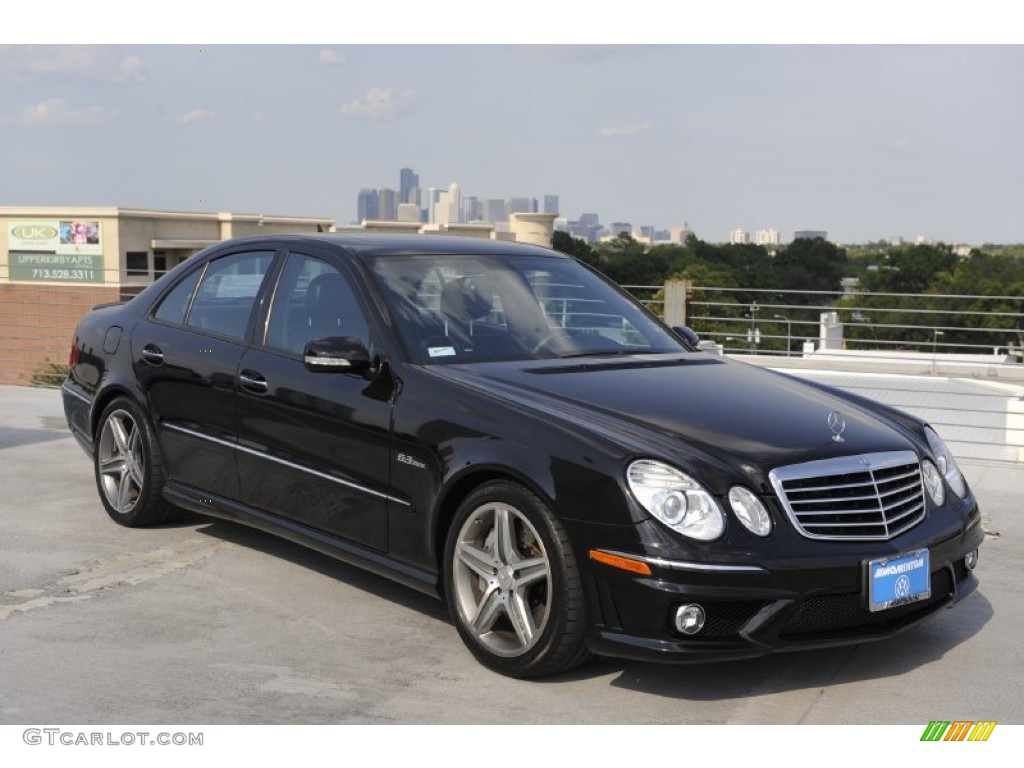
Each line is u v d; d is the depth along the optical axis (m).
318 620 4.53
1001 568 5.44
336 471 4.54
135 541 5.62
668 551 3.54
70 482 6.93
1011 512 6.53
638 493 3.60
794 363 20.38
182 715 3.62
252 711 3.66
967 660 4.22
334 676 3.96
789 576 3.59
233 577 5.07
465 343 4.54
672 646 3.55
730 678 3.99
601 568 3.64
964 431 14.13
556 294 5.06
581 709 3.71
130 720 3.58
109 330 5.93
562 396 4.11
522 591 3.88
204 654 4.15
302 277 4.95
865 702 3.81
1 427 8.84
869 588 3.70
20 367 26.78
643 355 4.86
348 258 4.80
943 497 4.20
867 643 4.37
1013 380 19.34
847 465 3.83
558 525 3.74
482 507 3.97
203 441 5.24
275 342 4.94
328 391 4.57
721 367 4.80
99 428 5.93
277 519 4.90
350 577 5.09
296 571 5.16
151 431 5.57
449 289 4.78
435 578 4.19
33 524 5.94
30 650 4.17
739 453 3.76
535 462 3.79
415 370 4.32
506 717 3.64
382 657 4.15
